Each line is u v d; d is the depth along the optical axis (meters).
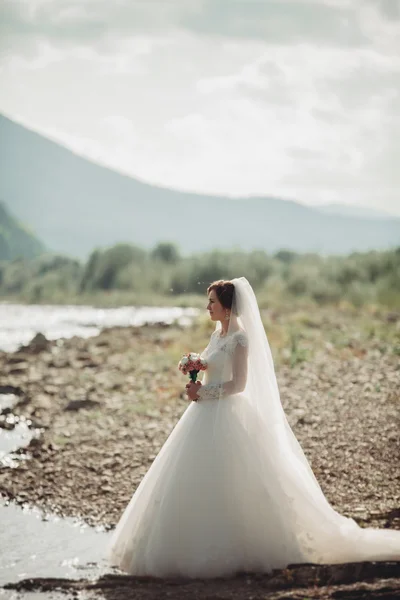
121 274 61.56
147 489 5.68
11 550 6.09
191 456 5.50
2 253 161.75
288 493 5.54
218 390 5.62
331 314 28.50
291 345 16.55
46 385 13.88
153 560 5.41
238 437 5.54
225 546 5.34
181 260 63.53
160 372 14.60
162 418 10.55
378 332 18.38
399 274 35.22
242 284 5.84
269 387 5.72
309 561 5.44
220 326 6.11
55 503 7.31
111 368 15.76
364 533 5.60
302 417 9.73
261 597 4.87
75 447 9.22
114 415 10.95
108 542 6.22
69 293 63.09
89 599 5.06
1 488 7.70
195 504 5.40
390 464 7.82
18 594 5.18
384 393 10.59
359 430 8.96
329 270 43.34
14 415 11.27
